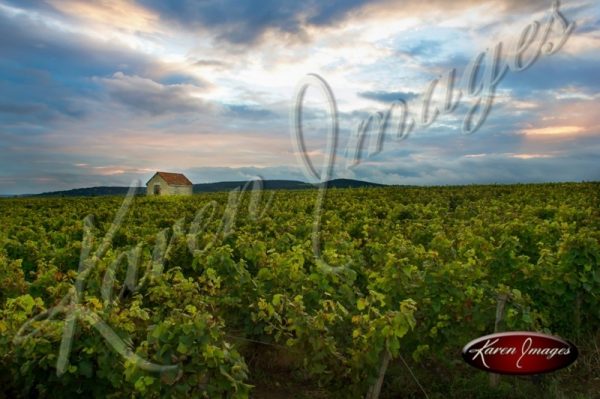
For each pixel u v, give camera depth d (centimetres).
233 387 533
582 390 702
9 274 828
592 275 816
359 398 645
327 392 703
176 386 517
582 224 1441
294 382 740
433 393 698
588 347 801
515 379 706
